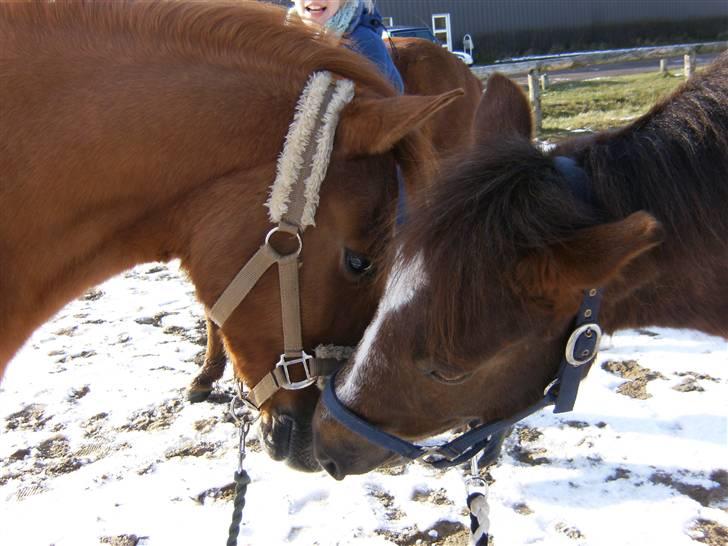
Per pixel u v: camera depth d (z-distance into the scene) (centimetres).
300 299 165
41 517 235
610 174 141
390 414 146
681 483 237
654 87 1216
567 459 253
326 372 172
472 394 142
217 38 164
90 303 425
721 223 145
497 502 233
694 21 2917
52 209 160
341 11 255
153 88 159
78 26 160
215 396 307
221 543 221
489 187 129
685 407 279
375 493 243
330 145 157
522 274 124
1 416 297
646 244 109
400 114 149
